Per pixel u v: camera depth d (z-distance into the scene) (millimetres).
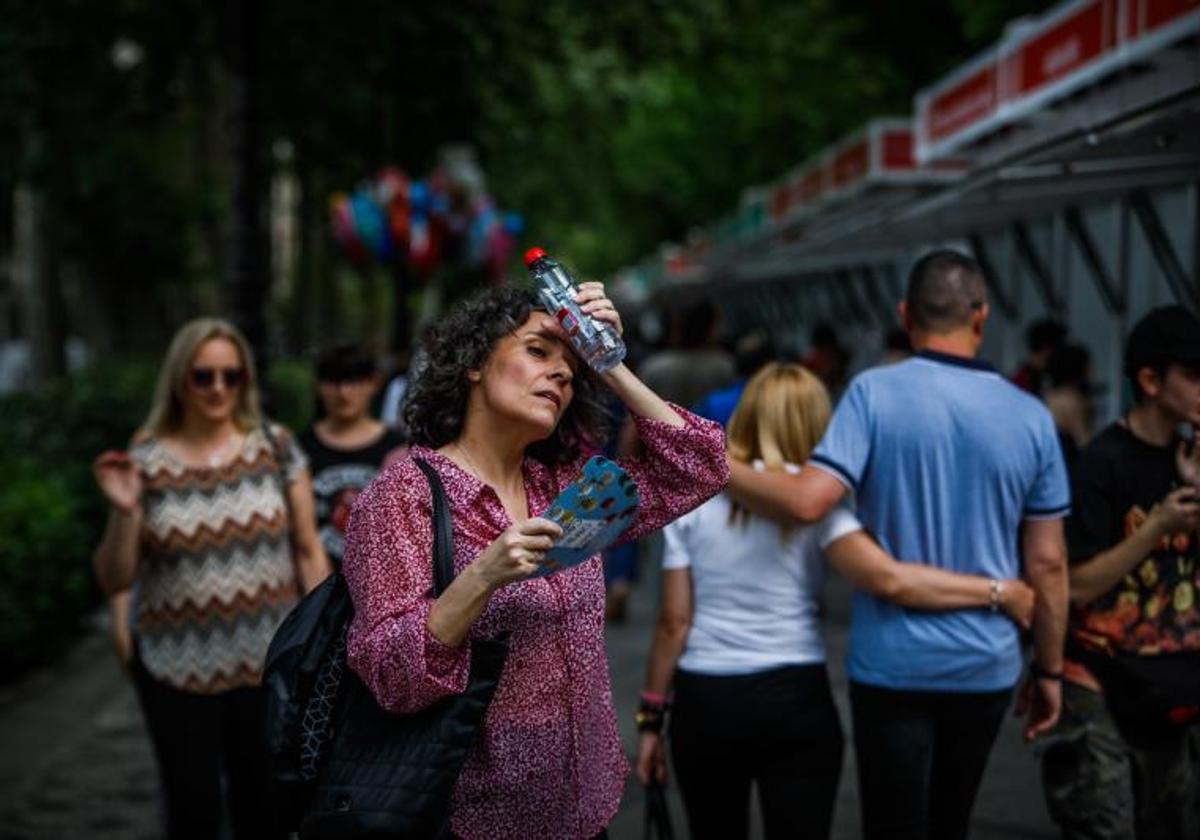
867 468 4234
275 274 33062
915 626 4184
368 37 16531
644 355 13422
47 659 10016
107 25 15664
